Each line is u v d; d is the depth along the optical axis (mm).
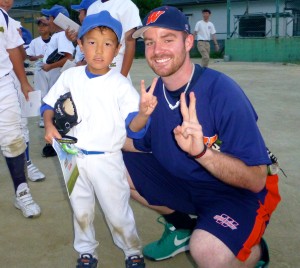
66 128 2547
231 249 2111
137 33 2398
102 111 2516
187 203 2658
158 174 2707
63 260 2895
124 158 2756
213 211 2281
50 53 5773
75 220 2684
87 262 2668
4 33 3373
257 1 26141
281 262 2803
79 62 4523
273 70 14820
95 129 2518
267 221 2350
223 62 19859
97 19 2484
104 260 2895
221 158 2107
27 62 16641
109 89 2518
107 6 3631
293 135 5770
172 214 2824
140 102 2312
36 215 3484
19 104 3451
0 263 2848
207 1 27703
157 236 3193
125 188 2631
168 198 2711
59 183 4266
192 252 2172
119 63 3686
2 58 3301
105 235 3232
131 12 3613
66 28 4672
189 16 29141
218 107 2256
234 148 2215
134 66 17250
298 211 3529
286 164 4613
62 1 26203
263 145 2227
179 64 2309
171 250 2873
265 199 2336
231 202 2303
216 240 2123
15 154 3445
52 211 3623
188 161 2406
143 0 25047
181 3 28859
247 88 10078
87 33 2516
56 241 3141
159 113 2457
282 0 25344
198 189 2475
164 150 2480
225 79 2326
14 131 3414
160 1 25578
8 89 3338
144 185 2752
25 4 35438
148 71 14805
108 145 2533
